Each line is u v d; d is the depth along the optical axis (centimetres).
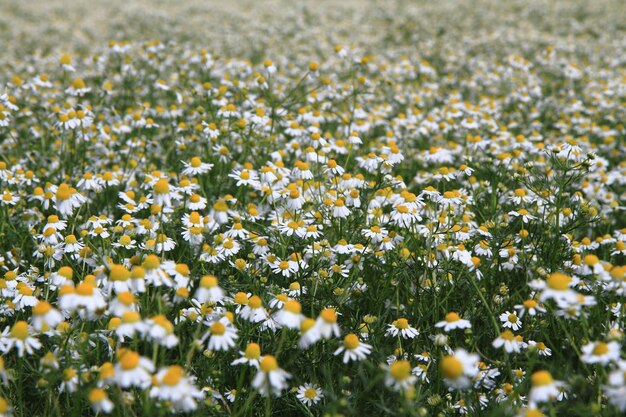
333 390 289
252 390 282
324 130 698
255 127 582
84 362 269
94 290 261
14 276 356
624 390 215
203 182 516
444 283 365
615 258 433
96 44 1472
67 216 405
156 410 235
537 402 267
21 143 642
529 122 798
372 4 2256
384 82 805
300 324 263
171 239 395
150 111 653
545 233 395
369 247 396
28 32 1694
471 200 456
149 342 285
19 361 278
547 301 330
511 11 1928
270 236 403
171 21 1866
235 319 321
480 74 1024
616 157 663
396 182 456
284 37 1584
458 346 319
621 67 1146
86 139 554
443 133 713
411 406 239
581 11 1858
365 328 322
